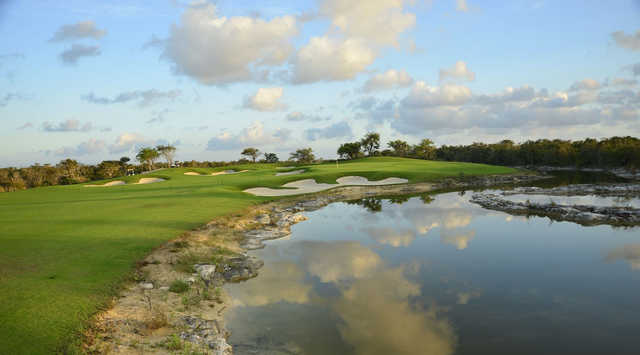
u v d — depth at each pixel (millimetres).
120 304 10500
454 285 12805
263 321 10289
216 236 19453
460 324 9898
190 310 10758
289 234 21641
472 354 8391
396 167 69438
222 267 14727
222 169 93188
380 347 8766
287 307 11219
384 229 22438
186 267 14141
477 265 15016
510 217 25375
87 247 15812
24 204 33312
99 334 8633
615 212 24469
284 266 15336
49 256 14336
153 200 32938
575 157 99125
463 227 22500
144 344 8523
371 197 40406
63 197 40688
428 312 10688
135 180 70062
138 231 19188
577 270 14195
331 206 34031
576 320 10031
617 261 15227
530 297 11672
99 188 54406
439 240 19344
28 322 8836
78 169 123062
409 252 17109
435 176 54500
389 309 10930
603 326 9664
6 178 101000
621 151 81188
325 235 21203
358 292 12320
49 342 8062
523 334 9289
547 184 50250
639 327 9578
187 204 29766
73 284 11461
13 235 18016
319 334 9508
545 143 120250
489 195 36281
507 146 140125
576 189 40250
